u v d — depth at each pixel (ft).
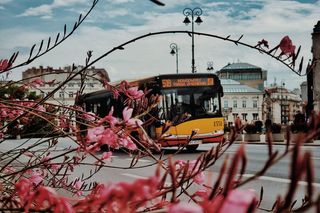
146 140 7.80
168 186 5.68
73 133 7.87
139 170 41.45
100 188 7.70
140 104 9.80
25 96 15.26
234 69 467.52
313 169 2.49
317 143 85.15
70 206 3.56
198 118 57.62
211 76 59.41
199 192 5.81
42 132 12.28
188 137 7.94
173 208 2.32
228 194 2.36
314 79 137.18
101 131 5.99
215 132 58.54
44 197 3.64
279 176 36.52
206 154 5.62
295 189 2.54
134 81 62.23
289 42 7.10
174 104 56.80
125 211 2.64
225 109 387.75
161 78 56.85
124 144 7.18
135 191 2.60
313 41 147.13
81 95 12.81
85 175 36.45
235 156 2.75
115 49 8.95
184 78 57.98
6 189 8.21
